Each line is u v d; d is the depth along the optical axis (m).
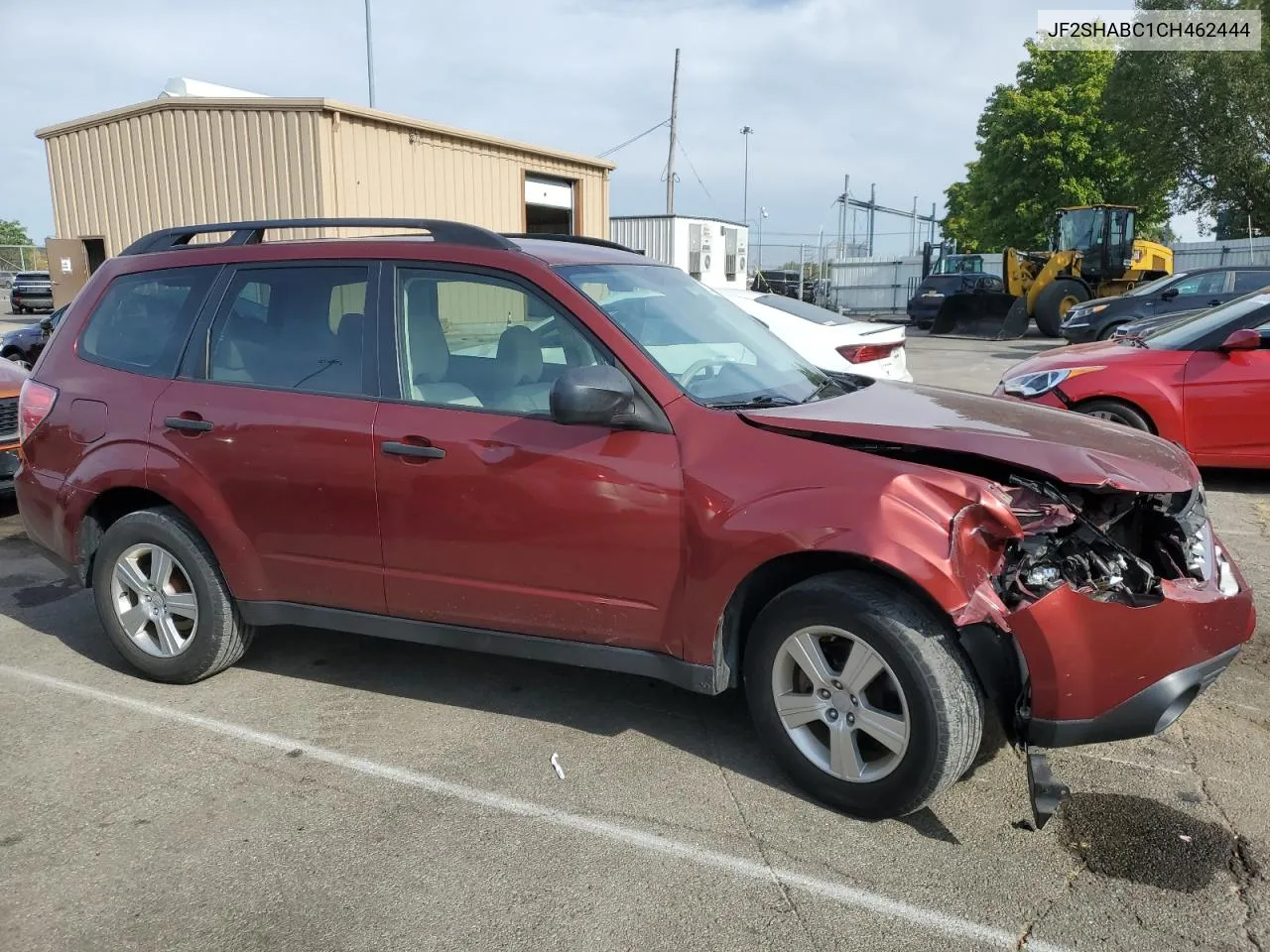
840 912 2.77
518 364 3.67
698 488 3.28
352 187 15.33
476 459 3.59
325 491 3.87
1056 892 2.84
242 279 4.23
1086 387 7.54
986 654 3.01
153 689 4.36
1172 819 3.20
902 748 3.05
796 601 3.18
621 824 3.23
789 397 3.72
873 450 3.21
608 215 21.39
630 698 4.21
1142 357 7.51
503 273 3.74
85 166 17.00
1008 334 22.61
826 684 3.19
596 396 3.24
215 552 4.15
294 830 3.21
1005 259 23.31
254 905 2.83
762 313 8.77
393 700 4.22
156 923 2.76
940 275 29.02
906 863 2.99
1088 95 37.97
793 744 3.32
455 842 3.13
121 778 3.55
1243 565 5.80
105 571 4.42
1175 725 3.86
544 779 3.52
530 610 3.63
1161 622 3.01
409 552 3.78
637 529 3.38
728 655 3.38
